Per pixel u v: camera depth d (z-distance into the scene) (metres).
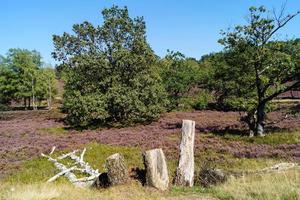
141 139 27.66
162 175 12.72
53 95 79.00
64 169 18.64
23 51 73.75
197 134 28.91
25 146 27.03
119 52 38.38
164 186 12.62
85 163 19.66
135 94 37.66
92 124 38.81
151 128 33.88
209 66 56.66
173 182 13.69
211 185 12.84
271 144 23.69
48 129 37.50
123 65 38.75
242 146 23.36
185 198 11.20
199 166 17.91
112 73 39.66
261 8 25.94
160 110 39.28
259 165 17.72
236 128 31.38
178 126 34.31
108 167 12.95
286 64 25.50
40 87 74.44
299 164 15.97
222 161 19.23
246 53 26.67
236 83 28.41
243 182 11.97
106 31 39.44
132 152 22.84
